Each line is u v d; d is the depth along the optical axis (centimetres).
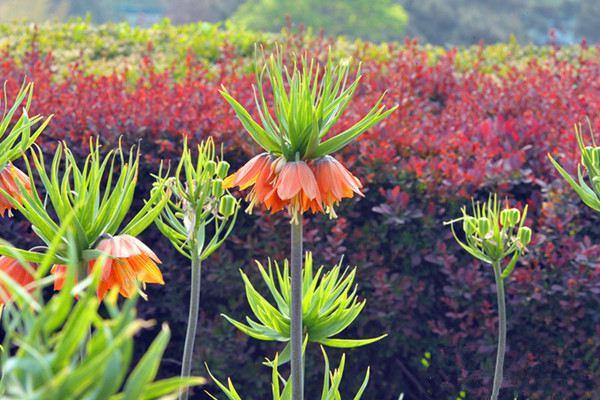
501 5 4016
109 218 235
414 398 566
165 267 529
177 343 556
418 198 519
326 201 268
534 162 532
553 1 4050
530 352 498
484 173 515
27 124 256
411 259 520
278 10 4031
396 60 855
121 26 1073
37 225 226
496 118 581
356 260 519
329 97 266
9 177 271
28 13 3644
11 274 231
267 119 268
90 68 871
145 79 779
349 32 4047
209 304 547
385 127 547
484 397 513
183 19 4194
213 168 299
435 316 530
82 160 541
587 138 540
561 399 502
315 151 263
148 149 542
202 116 554
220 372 534
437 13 4000
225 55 869
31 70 728
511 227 332
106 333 117
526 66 905
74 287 125
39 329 119
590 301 481
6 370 113
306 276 313
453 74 787
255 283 527
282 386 540
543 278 480
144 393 123
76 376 114
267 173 267
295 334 277
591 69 814
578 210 493
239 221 533
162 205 247
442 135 565
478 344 506
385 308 517
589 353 491
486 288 493
